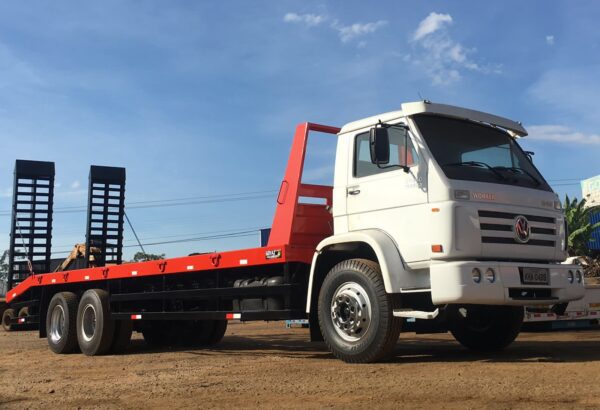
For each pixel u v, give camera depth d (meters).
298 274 7.52
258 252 7.62
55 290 11.69
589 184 35.66
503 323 7.73
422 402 4.44
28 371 7.74
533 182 6.96
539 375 5.35
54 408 4.96
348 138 7.28
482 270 5.92
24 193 15.82
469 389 4.82
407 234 6.39
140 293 9.61
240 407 4.63
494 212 6.27
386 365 6.37
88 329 10.18
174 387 5.75
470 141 6.85
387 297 6.35
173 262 9.01
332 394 4.93
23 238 15.70
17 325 12.23
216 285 8.48
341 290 6.79
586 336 10.86
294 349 9.47
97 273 10.37
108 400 5.24
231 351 9.52
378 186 6.77
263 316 7.68
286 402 4.73
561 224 6.93
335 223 7.25
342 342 6.71
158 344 11.26
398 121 6.78
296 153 7.65
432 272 6.00
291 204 7.46
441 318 6.43
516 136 7.49
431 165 6.29
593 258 27.92
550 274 6.42
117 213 15.38
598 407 4.06
